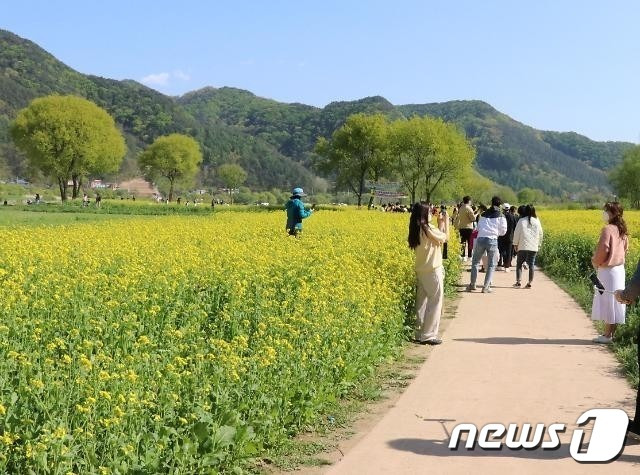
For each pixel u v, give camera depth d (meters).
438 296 11.05
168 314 9.05
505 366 9.45
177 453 5.09
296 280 11.70
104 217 48.94
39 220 40.81
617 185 115.31
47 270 11.30
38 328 7.28
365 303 10.15
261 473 5.80
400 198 116.38
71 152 90.00
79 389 5.50
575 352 10.34
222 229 23.47
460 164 75.31
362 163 82.31
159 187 176.75
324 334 8.45
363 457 6.08
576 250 22.31
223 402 5.90
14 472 4.66
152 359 6.54
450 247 17.83
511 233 23.22
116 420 4.94
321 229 24.55
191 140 121.00
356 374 8.23
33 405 5.32
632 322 11.06
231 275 11.12
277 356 7.29
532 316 13.70
